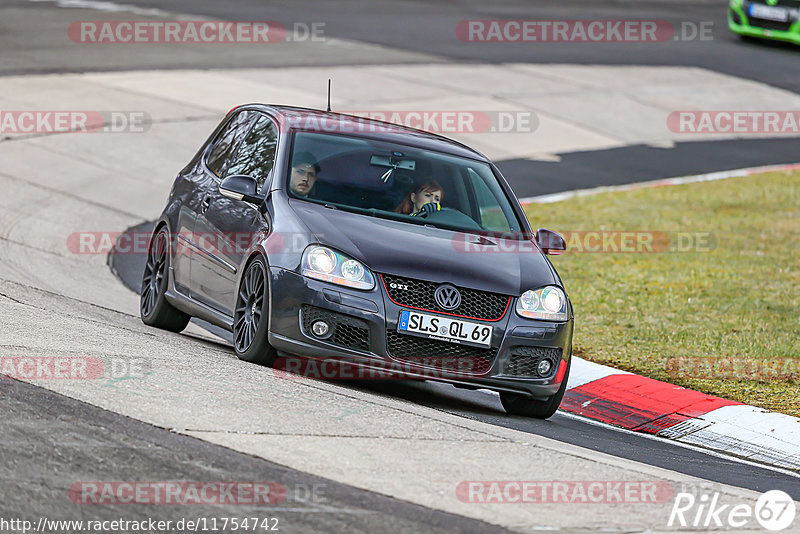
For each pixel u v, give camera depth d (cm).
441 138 3291
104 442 1900
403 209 2872
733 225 6097
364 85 8269
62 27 9175
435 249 2698
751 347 3738
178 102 7181
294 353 2594
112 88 7288
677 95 9444
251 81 7944
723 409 3066
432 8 12300
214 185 3125
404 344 2583
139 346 2672
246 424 2095
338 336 2566
